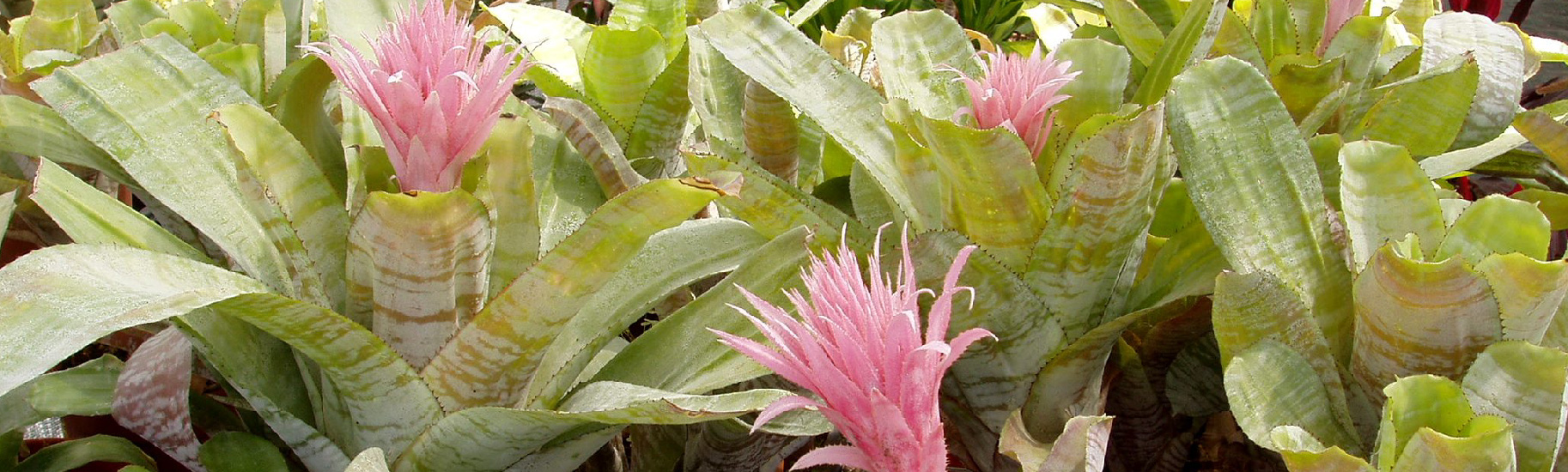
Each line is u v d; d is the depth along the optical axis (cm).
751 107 130
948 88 127
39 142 119
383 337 103
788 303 109
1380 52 154
